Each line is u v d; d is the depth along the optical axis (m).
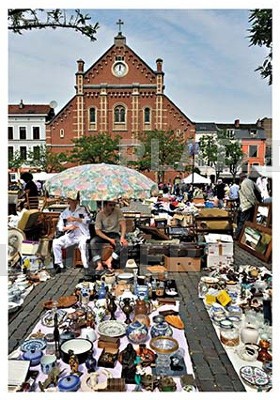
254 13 3.22
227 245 5.89
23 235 5.85
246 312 3.50
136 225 7.75
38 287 4.80
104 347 2.73
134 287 3.93
